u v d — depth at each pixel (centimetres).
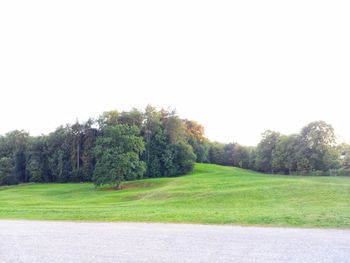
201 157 10481
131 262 972
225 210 2239
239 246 1153
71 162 8331
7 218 1930
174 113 8194
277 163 8606
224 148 12738
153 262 970
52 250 1131
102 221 1780
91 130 8275
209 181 4894
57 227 1594
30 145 8806
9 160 8631
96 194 5391
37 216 1984
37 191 6147
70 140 8431
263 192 3319
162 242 1223
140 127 7925
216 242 1216
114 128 6050
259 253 1062
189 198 3347
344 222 1597
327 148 7931
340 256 1027
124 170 5825
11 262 1001
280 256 1027
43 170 8631
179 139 8081
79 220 1828
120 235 1365
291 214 1870
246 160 11181
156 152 7800
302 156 8056
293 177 6094
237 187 3875
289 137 8656
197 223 1661
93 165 8100
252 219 1706
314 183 3788
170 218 1805
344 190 3256
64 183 8025
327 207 2388
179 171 7738
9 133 9350
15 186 7731
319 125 8038
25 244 1230
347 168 8081
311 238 1278
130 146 6044
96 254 1066
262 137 9512
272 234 1359
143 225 1623
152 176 7619
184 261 977
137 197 4238
